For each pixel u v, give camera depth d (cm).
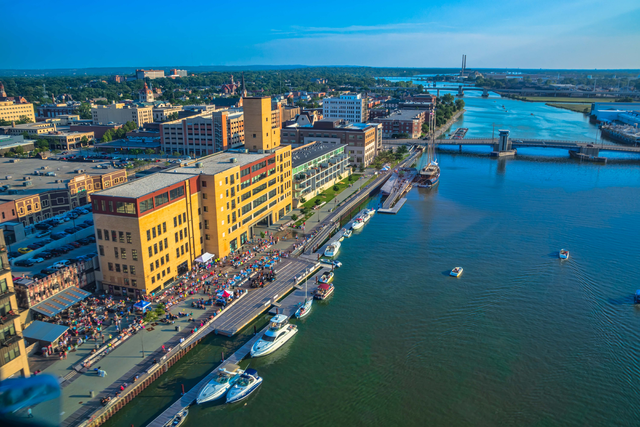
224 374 8562
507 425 7906
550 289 12556
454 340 10250
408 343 10131
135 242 10775
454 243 15888
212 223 13100
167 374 8894
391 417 8044
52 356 8912
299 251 14588
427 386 8812
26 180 18150
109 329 9825
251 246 14700
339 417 8019
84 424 7250
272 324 10100
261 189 15712
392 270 13750
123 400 7956
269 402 8338
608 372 9250
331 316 11169
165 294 11338
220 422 7856
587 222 18075
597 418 8094
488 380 8988
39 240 14038
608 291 12444
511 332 10562
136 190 11212
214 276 12425
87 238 14100
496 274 13462
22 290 9731
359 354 9731
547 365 9444
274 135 17712
